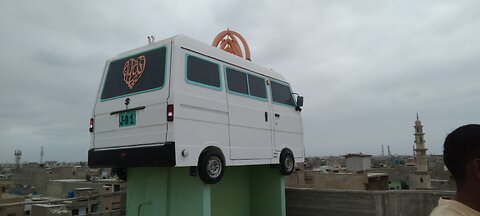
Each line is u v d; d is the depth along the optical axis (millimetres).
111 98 6082
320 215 8016
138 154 5383
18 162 88062
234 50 8188
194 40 5875
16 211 14219
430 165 68125
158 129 5230
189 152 5258
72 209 15891
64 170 69500
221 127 5984
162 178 6203
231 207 7758
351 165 52125
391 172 57531
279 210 7734
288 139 7969
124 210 8734
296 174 33188
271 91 7637
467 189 1790
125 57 6129
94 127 6238
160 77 5418
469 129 1841
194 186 5762
